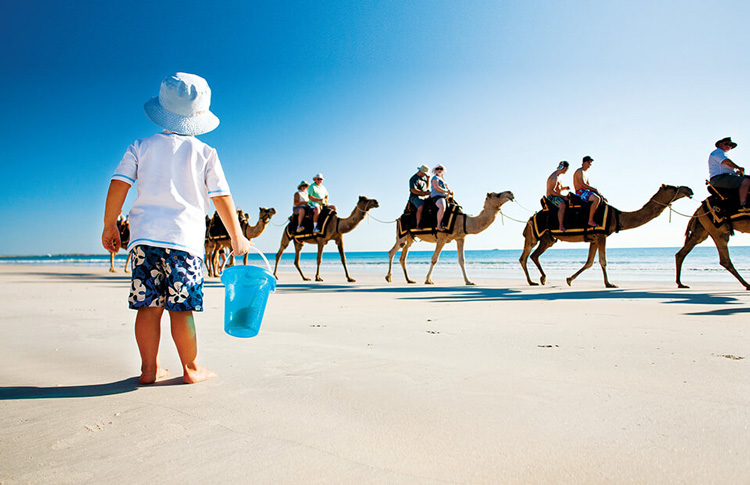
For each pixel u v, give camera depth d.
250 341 4.51
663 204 10.94
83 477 1.74
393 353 3.89
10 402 2.62
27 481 1.71
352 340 4.54
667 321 5.59
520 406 2.52
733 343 4.18
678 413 2.38
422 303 8.16
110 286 13.96
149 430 2.20
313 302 8.53
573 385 2.90
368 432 2.17
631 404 2.53
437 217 13.48
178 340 3.00
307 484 1.69
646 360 3.55
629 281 14.34
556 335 4.72
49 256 127.44
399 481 1.71
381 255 99.19
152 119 3.13
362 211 15.23
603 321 5.66
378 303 8.23
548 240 12.99
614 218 11.44
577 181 11.82
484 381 3.00
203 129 3.23
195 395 2.74
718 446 1.99
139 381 3.02
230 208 3.15
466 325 5.48
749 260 29.70
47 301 9.06
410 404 2.56
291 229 16.86
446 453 1.95
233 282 3.01
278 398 2.67
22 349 4.20
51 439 2.10
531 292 10.35
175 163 3.03
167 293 2.95
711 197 9.98
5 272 26.38
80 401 2.63
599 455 1.92
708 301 7.93
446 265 35.81
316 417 2.37
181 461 1.87
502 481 1.71
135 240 2.89
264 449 1.99
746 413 2.37
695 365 3.38
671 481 1.70
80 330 5.30
